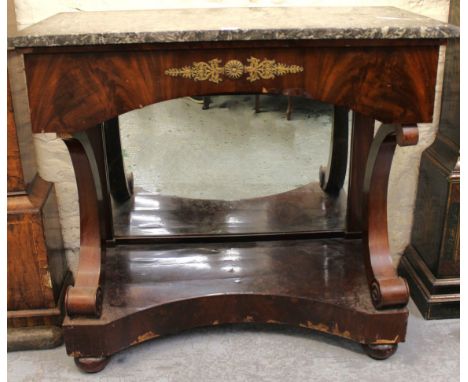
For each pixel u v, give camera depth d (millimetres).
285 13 1367
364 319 1398
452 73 1517
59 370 1447
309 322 1473
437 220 1557
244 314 1488
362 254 1640
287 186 1690
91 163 1390
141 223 1699
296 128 1612
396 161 1676
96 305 1373
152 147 1621
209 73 1167
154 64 1157
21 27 1503
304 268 1574
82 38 1102
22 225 1423
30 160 1519
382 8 1458
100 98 1177
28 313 1512
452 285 1575
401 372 1411
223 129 1602
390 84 1194
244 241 1713
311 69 1175
